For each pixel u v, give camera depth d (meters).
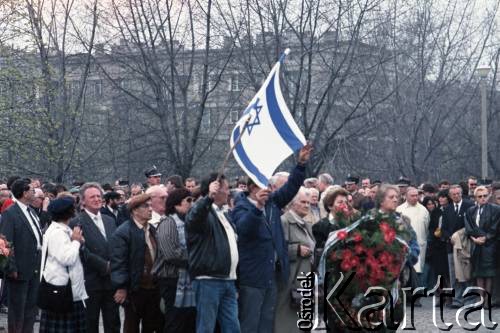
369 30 44.84
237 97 44.75
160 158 44.62
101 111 51.66
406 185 31.84
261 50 42.75
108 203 25.23
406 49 49.38
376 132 50.56
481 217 27.62
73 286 17.16
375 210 15.33
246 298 16.95
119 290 17.67
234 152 15.70
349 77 44.50
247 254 16.97
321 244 18.17
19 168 45.19
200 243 16.16
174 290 17.11
